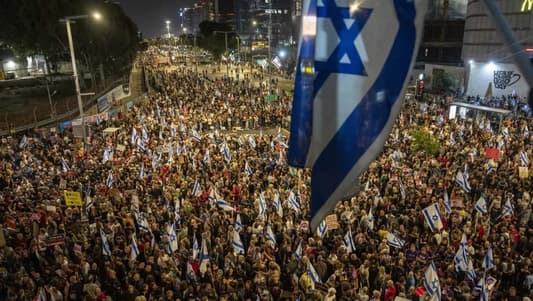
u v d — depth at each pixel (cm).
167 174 1884
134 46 9525
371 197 1484
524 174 1669
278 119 3584
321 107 398
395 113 383
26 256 1218
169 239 1197
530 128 2681
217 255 1170
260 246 1195
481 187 1622
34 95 5206
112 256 1170
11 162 2200
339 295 979
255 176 1800
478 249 1179
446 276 1060
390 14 379
